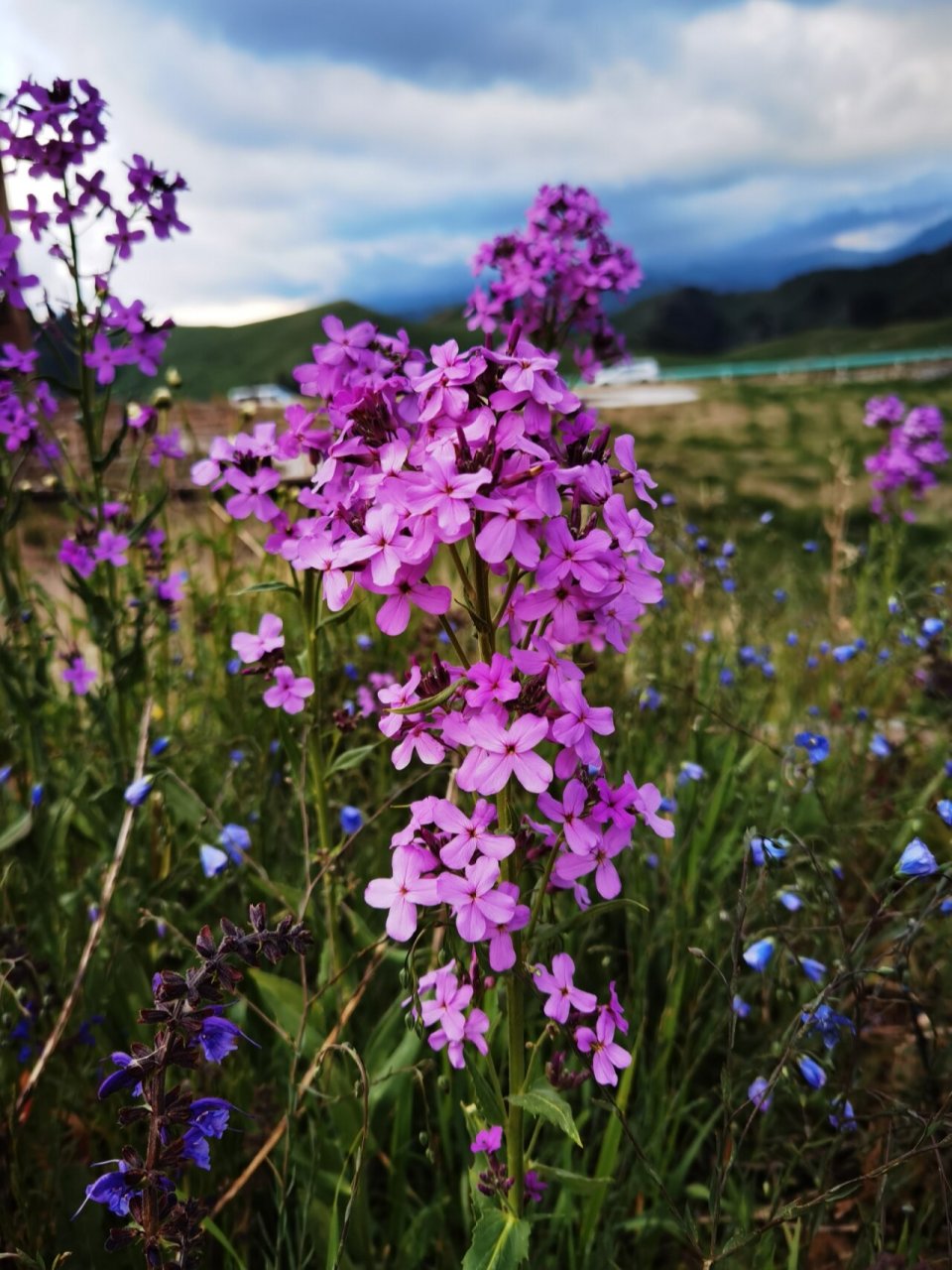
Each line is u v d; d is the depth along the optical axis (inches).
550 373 63.0
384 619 65.8
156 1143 57.7
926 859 76.5
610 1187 96.8
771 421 742.5
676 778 140.9
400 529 63.6
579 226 167.0
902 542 237.6
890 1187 87.3
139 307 130.9
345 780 145.7
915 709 190.9
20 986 97.7
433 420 63.2
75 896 115.6
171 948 113.5
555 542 61.2
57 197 124.2
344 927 115.9
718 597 213.9
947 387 891.4
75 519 140.6
